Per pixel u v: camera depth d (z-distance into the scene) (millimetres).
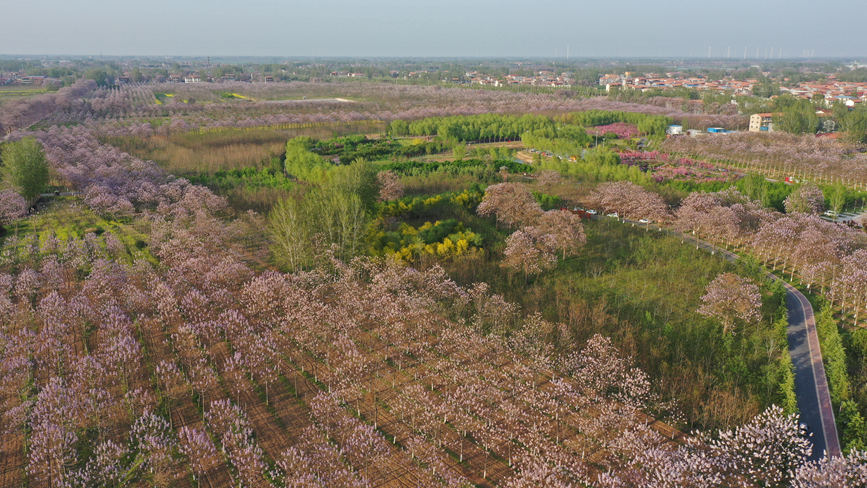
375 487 37750
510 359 53844
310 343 54312
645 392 47969
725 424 43719
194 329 55719
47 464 38562
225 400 46500
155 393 47219
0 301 56875
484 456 41125
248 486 37438
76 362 49781
